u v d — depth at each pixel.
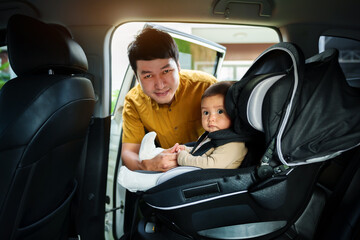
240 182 0.83
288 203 0.89
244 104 0.81
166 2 1.23
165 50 1.15
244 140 0.96
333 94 0.82
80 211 1.33
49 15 1.24
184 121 1.42
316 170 0.95
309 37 1.33
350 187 1.01
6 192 0.73
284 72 0.81
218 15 1.29
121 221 1.62
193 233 0.92
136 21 1.29
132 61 1.19
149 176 0.94
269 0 1.25
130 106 1.46
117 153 1.68
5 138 0.72
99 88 1.32
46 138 0.78
